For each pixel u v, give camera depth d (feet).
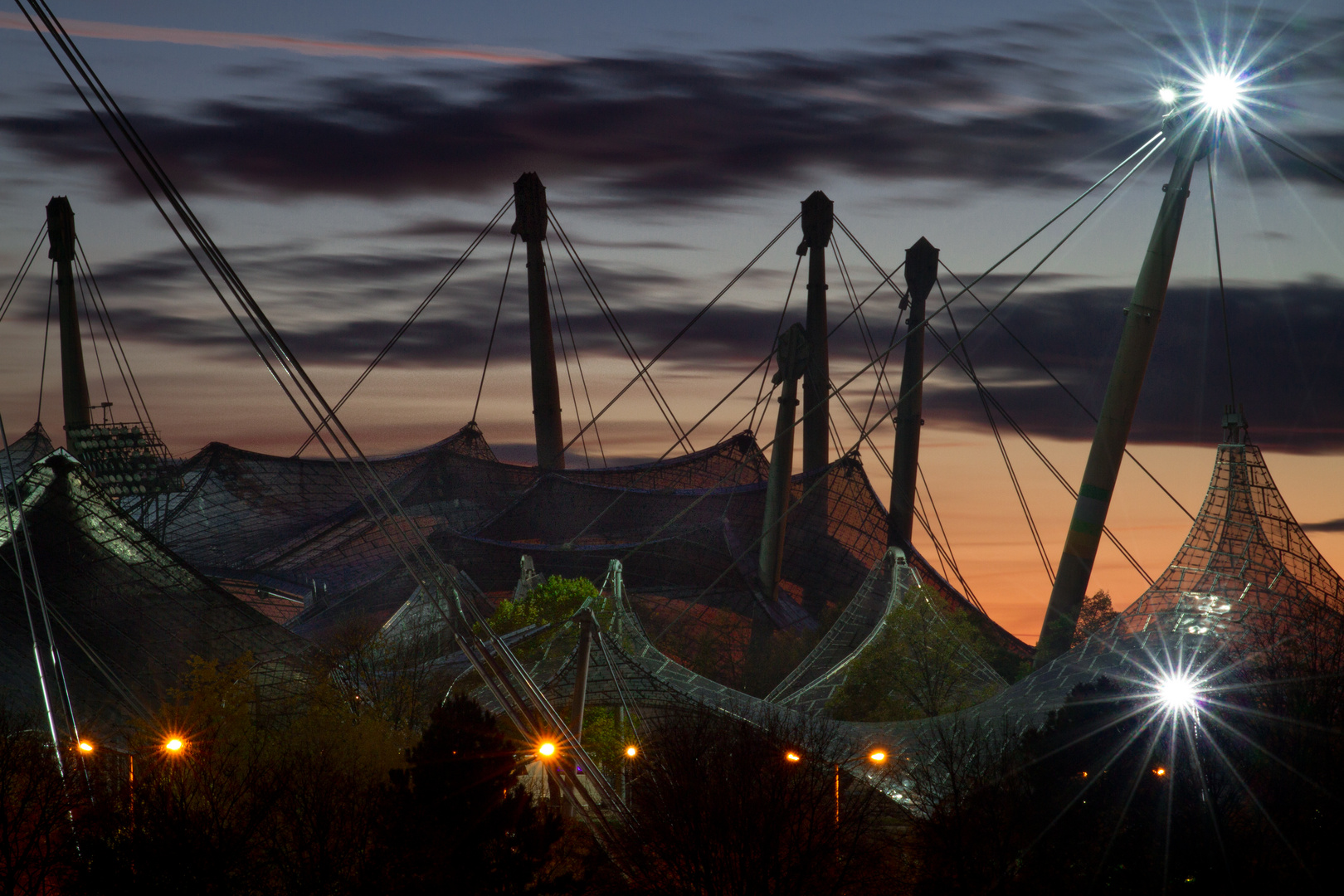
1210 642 246.27
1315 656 179.01
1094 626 316.19
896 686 290.15
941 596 354.33
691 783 153.69
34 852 144.87
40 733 201.36
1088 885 144.36
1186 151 290.97
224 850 135.33
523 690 184.24
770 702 295.28
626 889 145.38
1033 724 225.76
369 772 181.06
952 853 144.66
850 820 156.25
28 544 235.61
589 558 449.06
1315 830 143.95
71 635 260.01
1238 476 273.33
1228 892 141.28
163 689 258.16
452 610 158.71
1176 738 153.58
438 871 132.46
